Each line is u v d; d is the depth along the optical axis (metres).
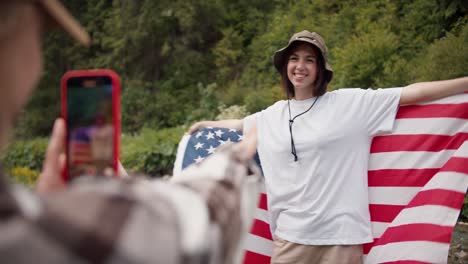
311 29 14.70
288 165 3.24
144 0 19.05
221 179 0.90
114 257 0.64
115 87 1.04
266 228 3.50
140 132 17.34
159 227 0.70
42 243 0.63
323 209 3.10
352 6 14.38
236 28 18.72
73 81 1.06
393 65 10.15
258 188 1.06
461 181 3.15
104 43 19.59
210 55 18.67
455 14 11.02
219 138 3.57
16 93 0.74
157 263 0.67
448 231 3.14
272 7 18.62
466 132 3.17
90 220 0.66
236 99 14.97
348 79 10.61
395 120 3.29
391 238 3.27
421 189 3.25
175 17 18.67
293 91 3.53
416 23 11.66
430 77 8.37
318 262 3.14
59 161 1.08
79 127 1.06
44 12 0.78
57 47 20.28
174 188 0.82
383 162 3.31
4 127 0.75
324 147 3.12
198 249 0.72
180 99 17.73
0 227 0.63
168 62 18.89
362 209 3.15
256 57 16.98
